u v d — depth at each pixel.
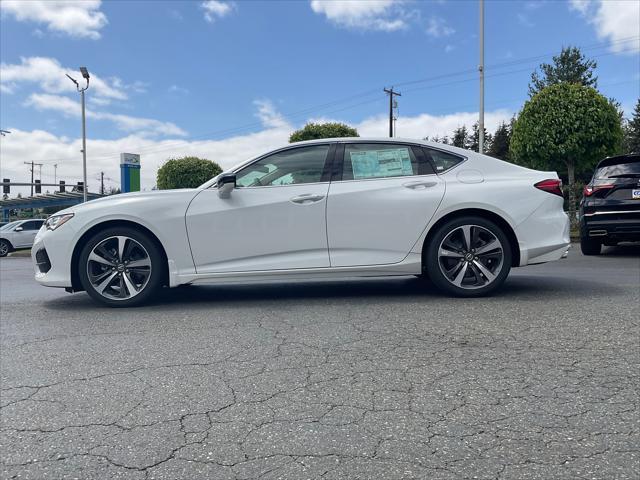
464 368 2.95
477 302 4.63
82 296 5.68
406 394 2.61
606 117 13.82
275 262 4.71
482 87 16.66
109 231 4.70
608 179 8.54
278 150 4.89
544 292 5.08
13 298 5.75
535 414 2.37
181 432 2.27
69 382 2.87
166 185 29.72
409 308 4.46
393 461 2.00
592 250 9.16
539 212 4.77
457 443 2.12
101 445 2.17
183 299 5.21
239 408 2.49
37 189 56.97
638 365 2.95
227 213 4.70
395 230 4.72
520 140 14.83
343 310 4.46
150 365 3.12
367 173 4.84
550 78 30.27
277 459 2.04
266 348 3.40
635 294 4.92
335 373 2.92
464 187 4.76
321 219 4.70
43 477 1.95
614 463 1.96
